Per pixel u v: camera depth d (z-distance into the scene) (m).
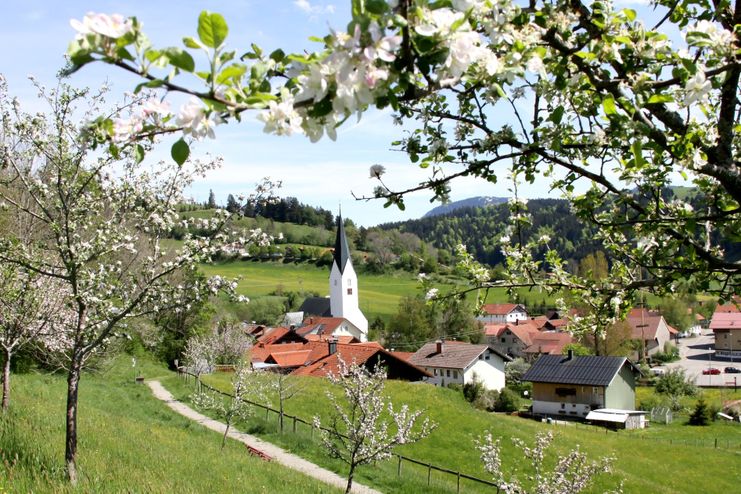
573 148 4.31
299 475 15.98
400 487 18.02
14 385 18.41
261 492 11.15
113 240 9.27
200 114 1.97
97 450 10.77
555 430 33.41
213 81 1.94
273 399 30.06
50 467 8.45
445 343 58.72
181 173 9.63
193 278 9.67
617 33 3.15
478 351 54.31
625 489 21.62
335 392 31.41
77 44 1.78
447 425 27.33
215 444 18.39
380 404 17.03
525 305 103.69
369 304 104.25
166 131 2.26
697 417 45.69
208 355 41.19
